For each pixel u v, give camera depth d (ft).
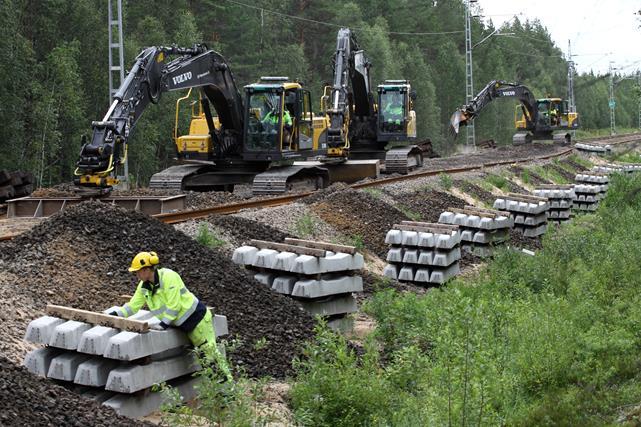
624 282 54.24
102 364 28.99
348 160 113.50
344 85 105.81
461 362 32.89
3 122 130.62
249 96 88.48
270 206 66.64
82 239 41.45
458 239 57.57
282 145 88.99
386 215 71.51
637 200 101.55
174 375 30.12
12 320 33.22
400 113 120.78
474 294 50.67
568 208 93.50
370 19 304.71
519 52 424.05
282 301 41.63
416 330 41.78
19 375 26.45
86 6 163.84
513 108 344.90
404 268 56.85
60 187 79.51
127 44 167.22
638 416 31.17
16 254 39.45
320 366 32.07
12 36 132.87
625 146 239.71
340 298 44.16
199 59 81.71
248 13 228.43
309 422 29.40
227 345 32.58
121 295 38.17
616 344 39.96
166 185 84.53
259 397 31.01
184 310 30.14
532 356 37.70
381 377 33.94
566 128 221.25
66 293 37.04
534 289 56.49
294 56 228.63
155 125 164.14
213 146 89.35
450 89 311.47
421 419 28.96
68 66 143.33
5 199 82.79
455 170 118.42
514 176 131.75
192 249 43.88
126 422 26.76
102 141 68.18
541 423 31.60
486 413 30.07
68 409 25.77
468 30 204.95
